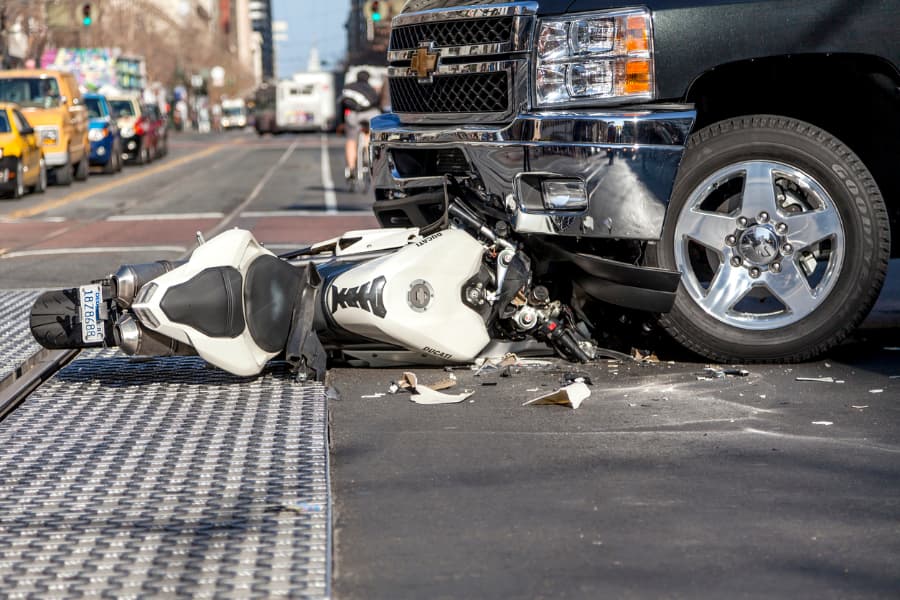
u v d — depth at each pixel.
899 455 4.20
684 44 5.43
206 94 125.56
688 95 5.73
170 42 123.44
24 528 3.50
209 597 2.97
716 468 4.05
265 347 5.29
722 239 5.63
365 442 4.44
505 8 5.60
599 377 5.51
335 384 5.45
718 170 5.60
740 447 4.31
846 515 3.57
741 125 5.57
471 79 5.75
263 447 4.35
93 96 31.05
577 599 2.96
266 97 78.06
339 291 5.46
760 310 6.57
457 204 5.71
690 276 5.65
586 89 5.50
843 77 5.79
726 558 3.23
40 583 3.08
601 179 5.41
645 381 5.42
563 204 5.51
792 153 5.56
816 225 5.61
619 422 4.69
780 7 5.42
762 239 5.61
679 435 4.48
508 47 5.59
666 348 6.11
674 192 5.60
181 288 5.04
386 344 5.57
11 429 4.65
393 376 5.59
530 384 5.38
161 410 4.94
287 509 3.64
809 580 3.07
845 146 5.58
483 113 5.71
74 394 5.25
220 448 4.34
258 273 5.25
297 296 5.35
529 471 4.04
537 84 5.55
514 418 4.77
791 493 3.78
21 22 49.00
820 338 5.66
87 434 4.57
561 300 5.89
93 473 4.05
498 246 5.63
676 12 5.43
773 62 5.59
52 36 56.75
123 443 4.43
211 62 146.88
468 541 3.38
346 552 3.30
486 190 5.63
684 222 5.62
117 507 3.69
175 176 28.80
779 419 4.71
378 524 3.53
